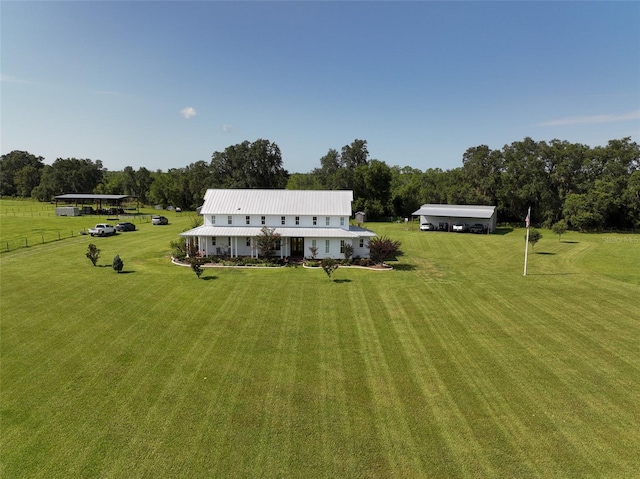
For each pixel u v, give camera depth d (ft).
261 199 136.67
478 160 267.18
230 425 41.60
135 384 49.37
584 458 37.04
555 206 248.73
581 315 75.56
